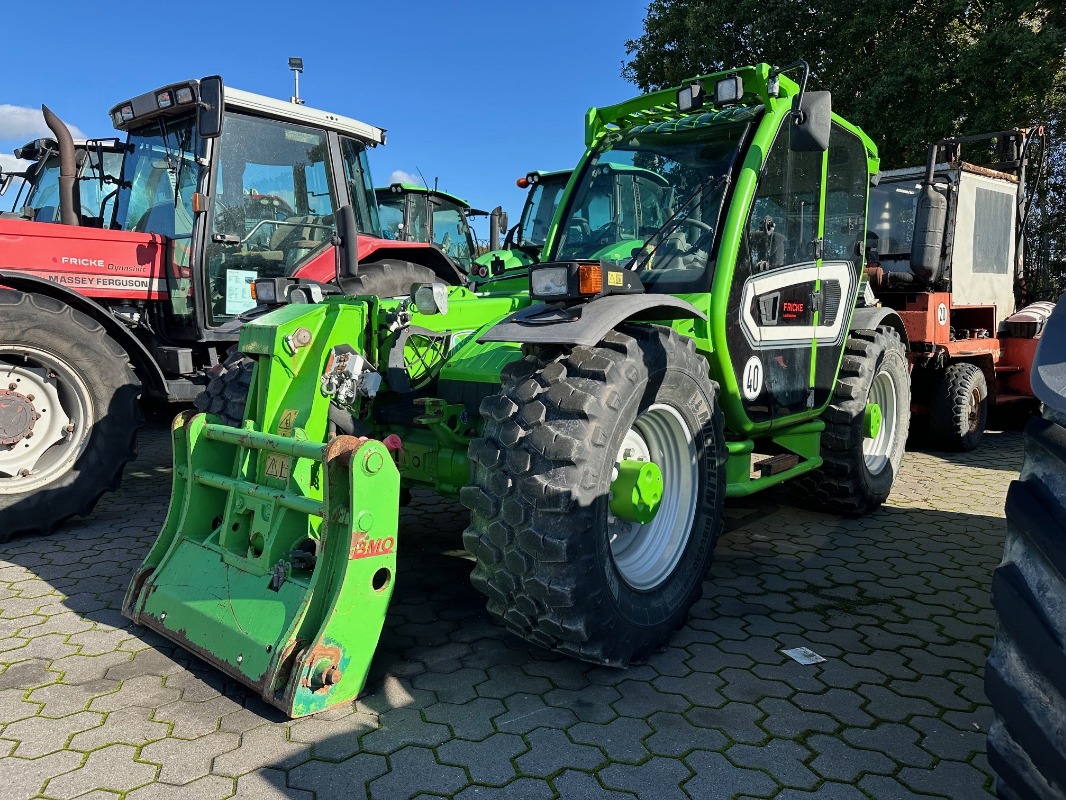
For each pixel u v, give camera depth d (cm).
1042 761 147
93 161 650
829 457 441
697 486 308
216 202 579
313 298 326
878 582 365
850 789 211
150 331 580
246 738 230
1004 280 770
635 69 1563
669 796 206
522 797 205
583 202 395
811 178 386
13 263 502
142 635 299
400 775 213
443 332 340
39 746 225
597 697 257
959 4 1172
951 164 687
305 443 261
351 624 246
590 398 250
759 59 1384
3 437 416
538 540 243
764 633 309
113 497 511
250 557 271
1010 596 147
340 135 664
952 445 671
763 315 357
